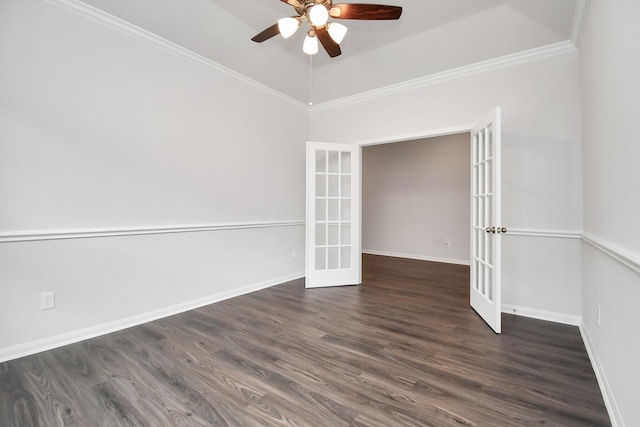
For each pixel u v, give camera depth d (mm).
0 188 1987
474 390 1701
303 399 1620
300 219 4430
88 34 2373
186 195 3043
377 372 1889
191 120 3080
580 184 2660
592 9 2016
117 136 2539
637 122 1208
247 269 3660
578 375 1858
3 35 1992
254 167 3754
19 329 2061
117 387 1723
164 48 2848
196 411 1523
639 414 1146
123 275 2578
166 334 2449
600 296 1849
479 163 2955
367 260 5887
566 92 2725
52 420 1457
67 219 2270
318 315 2883
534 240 2857
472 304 3086
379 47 2961
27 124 2090
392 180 6398
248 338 2371
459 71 3250
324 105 4387
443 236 5754
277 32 2102
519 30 2600
